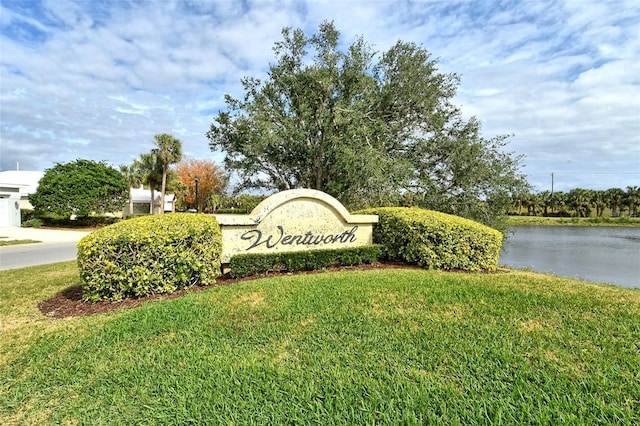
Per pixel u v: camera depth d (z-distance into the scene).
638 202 55.38
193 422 2.44
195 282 5.84
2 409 2.69
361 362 3.15
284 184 18.98
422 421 2.35
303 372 3.01
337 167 16.19
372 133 15.58
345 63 16.84
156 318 4.19
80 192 26.17
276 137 15.92
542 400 2.54
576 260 17.75
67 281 6.87
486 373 2.93
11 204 24.67
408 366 3.07
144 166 34.38
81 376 3.09
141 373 3.08
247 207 26.69
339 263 7.41
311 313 4.22
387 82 17.38
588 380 2.77
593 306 4.36
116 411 2.61
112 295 5.17
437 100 16.62
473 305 4.39
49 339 3.82
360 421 2.38
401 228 7.60
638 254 19.94
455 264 7.12
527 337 3.54
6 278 7.39
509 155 14.09
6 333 4.11
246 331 3.84
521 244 25.41
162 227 5.54
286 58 18.03
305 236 7.32
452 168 14.91
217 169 50.19
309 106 17.47
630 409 2.40
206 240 5.88
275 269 6.67
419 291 4.90
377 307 4.37
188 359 3.29
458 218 7.89
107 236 5.11
